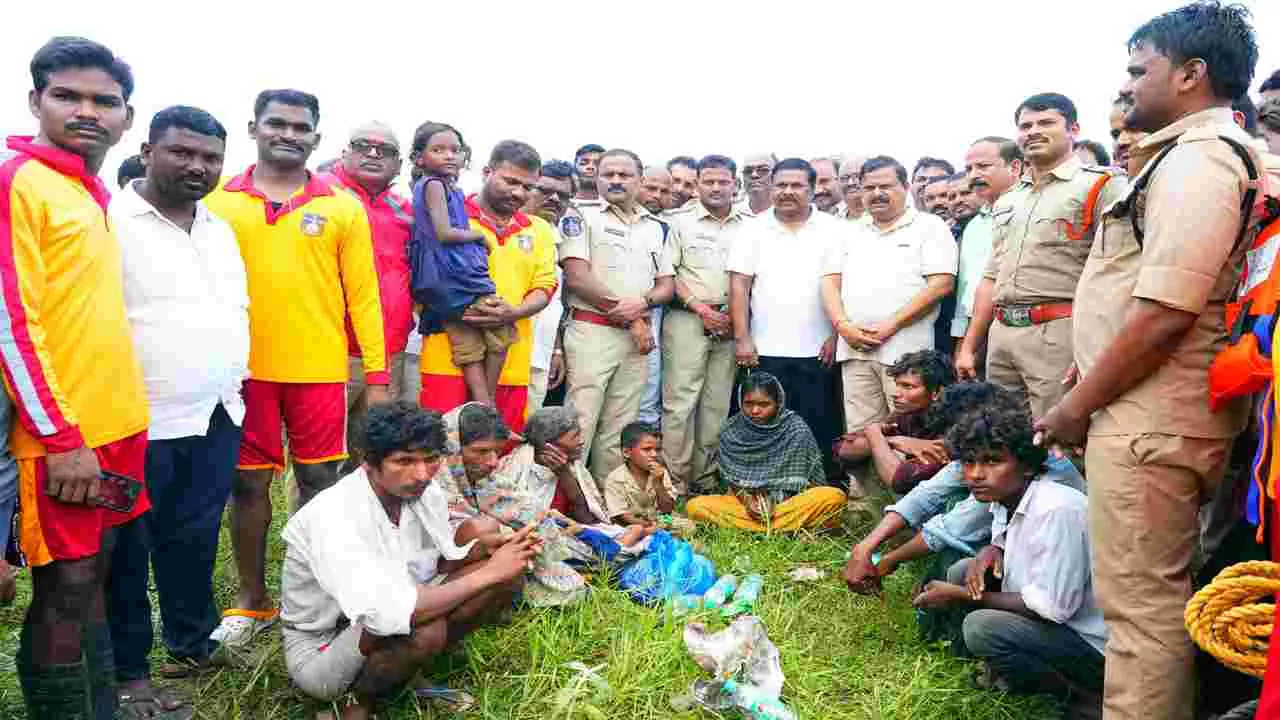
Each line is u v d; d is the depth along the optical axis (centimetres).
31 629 262
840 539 505
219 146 310
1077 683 314
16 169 243
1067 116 430
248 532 374
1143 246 257
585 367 550
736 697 311
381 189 457
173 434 314
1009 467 315
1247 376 234
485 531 354
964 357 500
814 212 590
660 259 576
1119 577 261
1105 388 257
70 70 255
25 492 247
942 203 691
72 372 259
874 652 366
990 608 323
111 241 275
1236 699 284
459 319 451
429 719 304
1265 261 237
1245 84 256
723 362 596
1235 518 313
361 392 463
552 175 550
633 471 499
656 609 385
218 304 324
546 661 337
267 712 316
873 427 484
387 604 282
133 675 323
